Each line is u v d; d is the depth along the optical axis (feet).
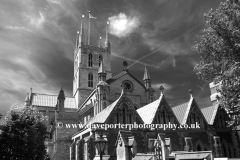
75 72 414.21
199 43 124.67
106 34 419.54
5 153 129.39
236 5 111.65
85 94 365.40
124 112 158.92
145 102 259.80
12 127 136.15
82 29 399.03
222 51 116.37
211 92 225.97
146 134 155.74
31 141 137.39
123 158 82.89
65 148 230.07
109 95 243.60
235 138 184.34
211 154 78.54
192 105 179.83
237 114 117.39
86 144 146.92
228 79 109.40
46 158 159.63
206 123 179.01
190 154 82.53
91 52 391.24
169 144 111.86
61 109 291.99
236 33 108.27
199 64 128.16
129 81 258.98
